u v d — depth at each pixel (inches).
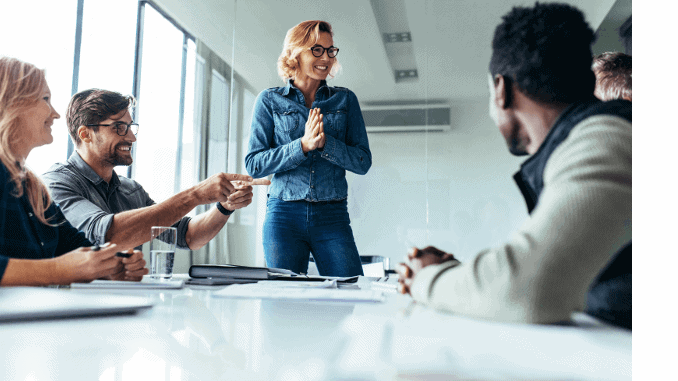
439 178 153.3
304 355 11.2
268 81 157.0
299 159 69.6
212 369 10.0
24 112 37.3
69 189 58.2
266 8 155.4
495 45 23.3
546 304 14.3
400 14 154.5
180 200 54.5
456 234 149.7
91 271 28.6
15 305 15.4
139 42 142.9
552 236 14.9
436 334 12.7
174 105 153.7
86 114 62.5
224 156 156.0
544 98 21.8
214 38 157.5
